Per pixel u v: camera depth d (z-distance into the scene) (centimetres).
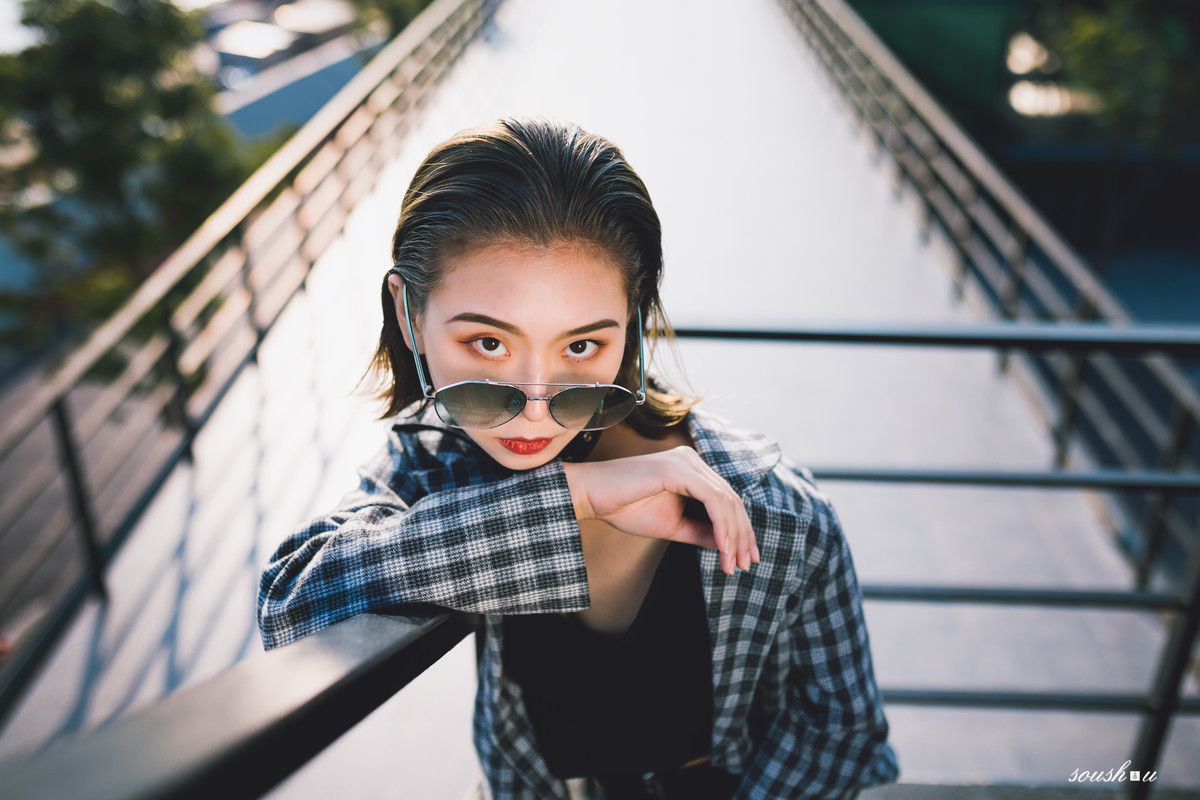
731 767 100
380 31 2338
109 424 1071
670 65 1027
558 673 90
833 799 94
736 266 592
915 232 641
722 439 88
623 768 95
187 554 329
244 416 415
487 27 1181
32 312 1373
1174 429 345
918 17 1720
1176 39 1886
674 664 87
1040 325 168
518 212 64
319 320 506
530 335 68
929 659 303
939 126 590
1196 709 196
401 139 794
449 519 72
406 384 84
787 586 84
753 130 838
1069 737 274
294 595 72
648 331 85
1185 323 1794
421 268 68
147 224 1418
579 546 71
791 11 1188
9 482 1057
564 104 913
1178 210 2220
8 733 258
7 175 1351
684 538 77
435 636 62
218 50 2777
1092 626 317
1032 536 357
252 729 41
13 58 1284
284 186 527
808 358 486
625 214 68
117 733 38
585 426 76
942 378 470
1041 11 2133
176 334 378
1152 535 327
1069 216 2188
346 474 372
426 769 229
